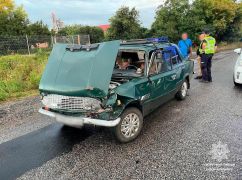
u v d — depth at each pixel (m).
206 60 9.65
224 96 7.77
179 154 4.33
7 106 7.58
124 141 4.80
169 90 6.15
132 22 28.91
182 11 28.45
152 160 4.18
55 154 4.50
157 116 6.24
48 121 6.15
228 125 5.49
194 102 7.28
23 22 36.53
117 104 4.46
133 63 5.70
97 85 4.27
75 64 4.63
